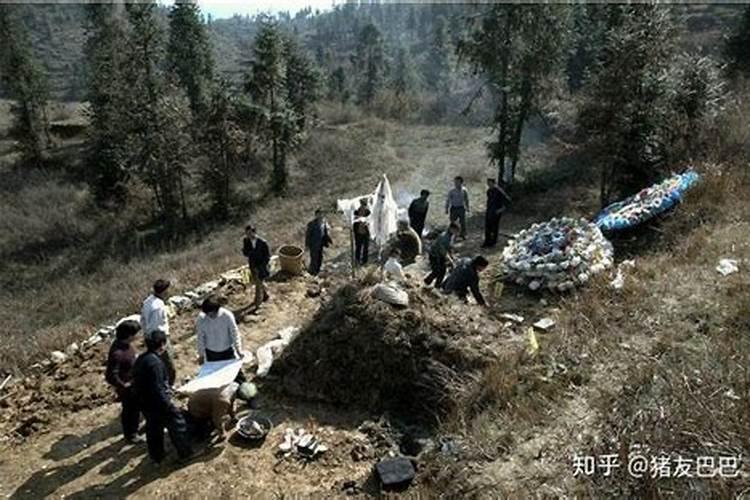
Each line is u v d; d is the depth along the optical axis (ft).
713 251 35.76
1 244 89.10
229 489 22.93
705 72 54.90
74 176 115.24
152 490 22.95
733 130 53.62
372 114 164.55
